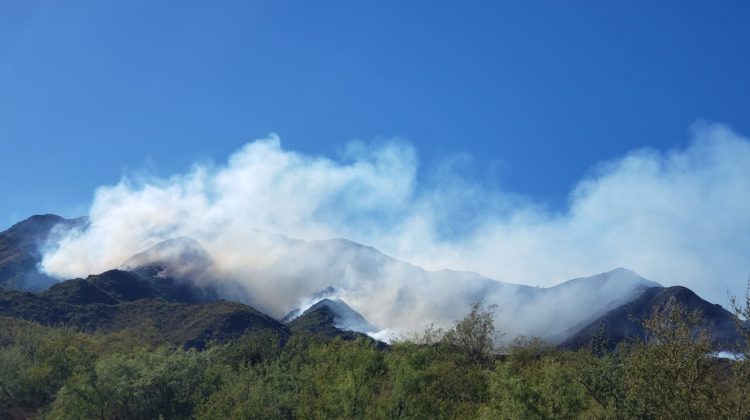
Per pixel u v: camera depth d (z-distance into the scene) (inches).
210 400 2362.2
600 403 1111.6
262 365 3029.0
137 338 5393.7
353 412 1913.1
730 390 803.4
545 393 1542.8
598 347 1174.3
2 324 5078.7
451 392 2014.0
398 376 1900.8
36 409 3169.3
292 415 2208.4
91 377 2583.7
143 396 2605.8
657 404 860.0
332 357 2321.6
